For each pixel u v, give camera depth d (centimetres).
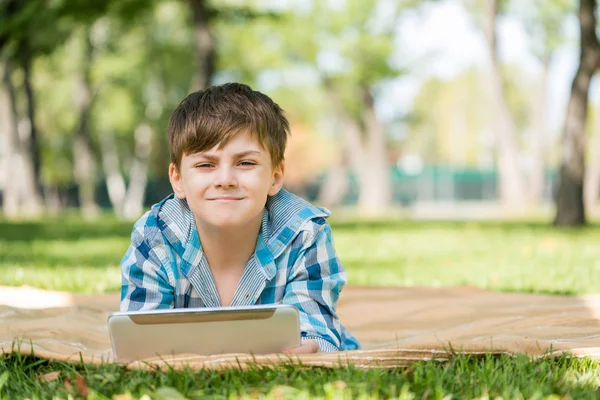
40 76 2928
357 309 399
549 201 3969
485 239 1020
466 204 4141
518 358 240
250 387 208
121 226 1380
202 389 210
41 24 1257
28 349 251
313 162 4100
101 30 2530
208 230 249
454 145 5703
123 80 2873
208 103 238
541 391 204
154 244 256
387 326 363
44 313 363
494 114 2553
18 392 215
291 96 3588
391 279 573
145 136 3309
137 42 2739
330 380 213
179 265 256
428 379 213
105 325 347
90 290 488
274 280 257
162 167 3681
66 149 3628
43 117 3259
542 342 258
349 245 947
